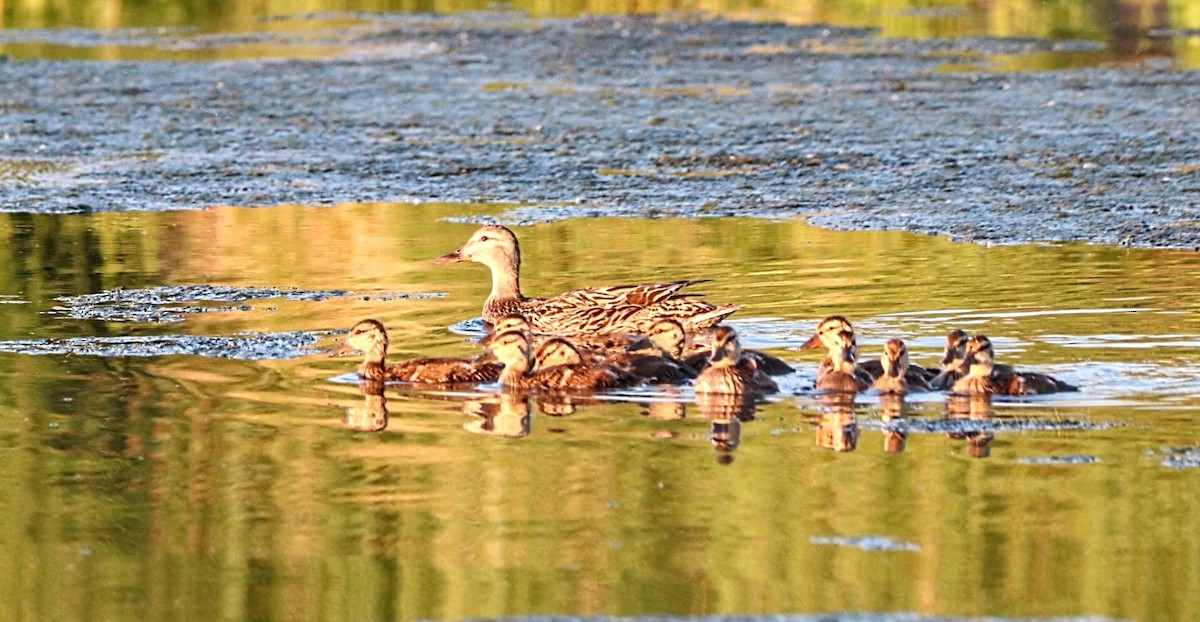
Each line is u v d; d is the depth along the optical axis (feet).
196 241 68.80
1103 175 79.00
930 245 65.26
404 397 44.88
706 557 31.86
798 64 122.42
